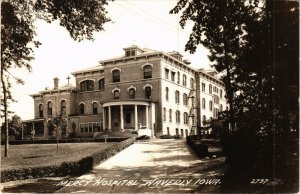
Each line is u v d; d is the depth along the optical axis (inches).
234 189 564.1
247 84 649.6
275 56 589.0
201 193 568.4
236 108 637.3
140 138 1675.7
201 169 786.2
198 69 2508.6
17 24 773.3
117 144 1167.0
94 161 900.6
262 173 583.8
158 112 1964.8
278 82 589.0
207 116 2556.6
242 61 664.4
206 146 989.2
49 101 2461.9
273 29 591.5
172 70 2123.5
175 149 1193.4
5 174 721.6
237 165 618.8
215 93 2780.5
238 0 633.0
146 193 596.4
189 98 2356.1
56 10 797.9
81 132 2253.9
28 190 644.1
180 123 2194.9
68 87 2391.7
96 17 828.0
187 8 665.6
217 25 666.8
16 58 848.9
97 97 2314.2
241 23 652.7
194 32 680.4
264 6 628.1
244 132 613.0
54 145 1439.5
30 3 778.8
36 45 827.4
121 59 2080.5
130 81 2062.0
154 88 1989.4
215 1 642.2
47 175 775.7
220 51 794.8
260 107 609.6
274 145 573.9
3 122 1449.3
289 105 582.2
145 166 874.8
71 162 799.1
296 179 548.1
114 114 2001.7
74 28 834.2
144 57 2023.9
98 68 2308.1
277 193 534.3
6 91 1087.6
